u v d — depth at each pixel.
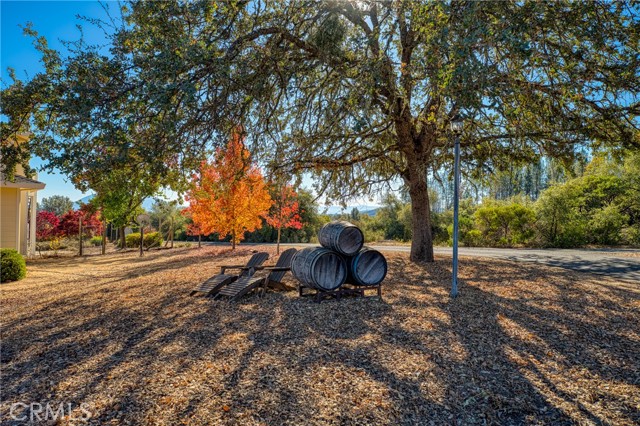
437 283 8.27
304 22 8.41
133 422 3.04
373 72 6.84
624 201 22.27
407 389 3.58
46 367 4.18
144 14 6.18
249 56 7.33
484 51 5.79
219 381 3.74
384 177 13.10
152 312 6.38
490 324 5.39
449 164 10.63
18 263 11.11
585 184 24.08
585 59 6.58
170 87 5.50
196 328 5.44
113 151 5.98
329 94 8.92
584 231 21.39
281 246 22.00
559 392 3.54
